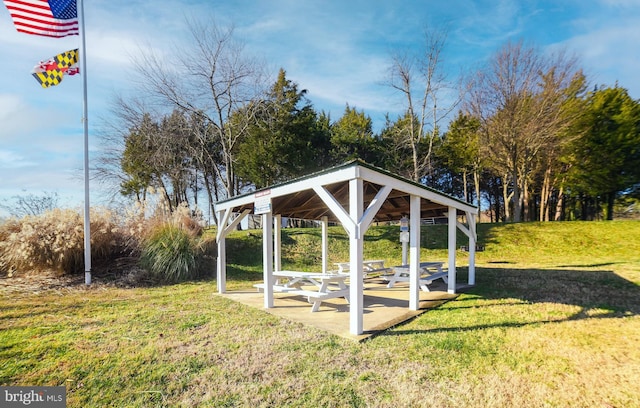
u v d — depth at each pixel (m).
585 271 8.96
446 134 22.47
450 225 6.85
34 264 7.95
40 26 7.50
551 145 16.27
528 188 22.22
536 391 2.68
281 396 2.66
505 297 6.26
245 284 8.38
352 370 3.10
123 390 2.81
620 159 16.86
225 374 3.07
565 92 16.14
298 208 8.25
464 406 2.48
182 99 15.16
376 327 4.38
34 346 3.79
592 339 3.86
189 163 19.38
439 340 3.85
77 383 2.94
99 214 9.25
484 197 32.62
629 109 16.66
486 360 3.28
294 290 5.85
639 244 12.54
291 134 18.75
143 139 16.39
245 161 18.45
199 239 9.73
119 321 4.87
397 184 4.86
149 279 8.34
